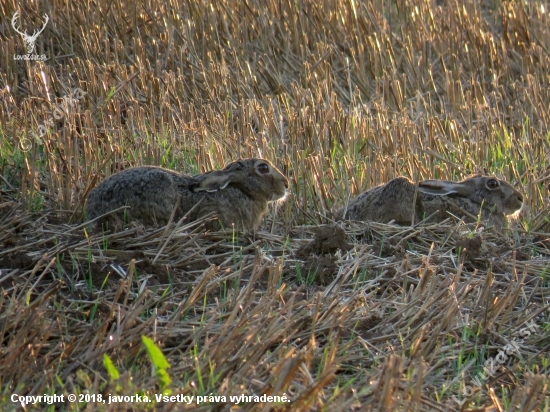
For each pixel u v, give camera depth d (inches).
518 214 1188.5
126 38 1752.0
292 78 1795.0
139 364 711.7
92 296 818.8
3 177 1114.1
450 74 1758.1
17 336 697.6
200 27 1827.0
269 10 1915.6
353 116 1487.5
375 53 1827.0
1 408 612.4
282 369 650.8
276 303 832.9
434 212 1127.6
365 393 685.9
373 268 944.3
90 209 995.3
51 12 1718.8
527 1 2311.8
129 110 1391.5
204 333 763.4
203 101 1590.8
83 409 633.0
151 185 989.8
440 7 2142.0
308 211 1144.2
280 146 1374.3
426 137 1454.2
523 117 1646.2
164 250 936.9
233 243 935.7
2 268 861.8
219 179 1015.6
